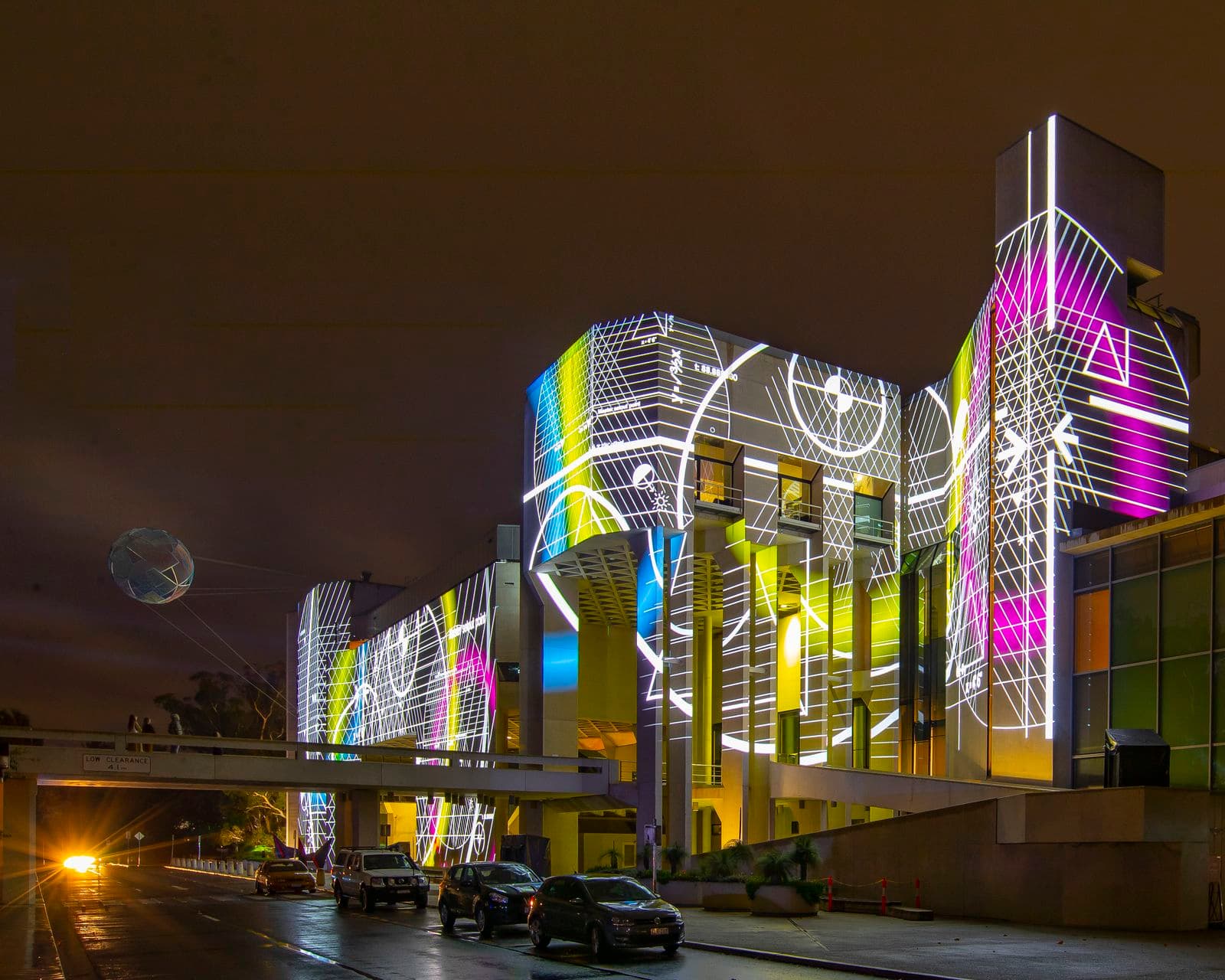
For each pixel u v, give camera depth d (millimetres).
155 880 62656
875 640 48812
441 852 61312
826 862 29562
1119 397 34688
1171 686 29359
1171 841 21359
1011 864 23953
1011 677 34531
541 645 52562
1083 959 16797
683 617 43250
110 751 38094
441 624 62781
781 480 47531
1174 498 35156
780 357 47312
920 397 49000
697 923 23781
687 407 44438
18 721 87938
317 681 81500
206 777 39562
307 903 35438
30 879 41906
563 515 47875
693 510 44031
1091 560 32625
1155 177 37250
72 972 17625
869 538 48781
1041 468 33750
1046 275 34406
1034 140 35719
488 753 44688
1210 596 28594
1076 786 31953
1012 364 35781
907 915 24469
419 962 18562
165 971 17625
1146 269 36812
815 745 45688
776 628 46094
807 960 17125
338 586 83062
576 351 47688
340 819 45312
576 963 18172
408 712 67125
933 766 44406
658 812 42750
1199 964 16203
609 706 61688
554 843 51000
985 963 16344
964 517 40469
